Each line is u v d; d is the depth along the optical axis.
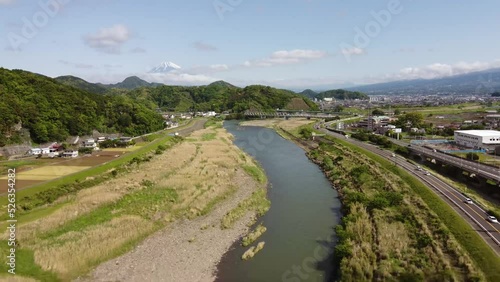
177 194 53.94
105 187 55.81
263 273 33.28
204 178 63.34
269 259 36.03
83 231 39.06
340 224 45.31
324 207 52.19
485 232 36.34
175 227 42.72
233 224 44.59
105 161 73.31
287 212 50.06
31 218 41.97
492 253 31.61
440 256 32.00
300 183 65.88
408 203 46.84
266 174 73.19
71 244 35.62
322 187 63.09
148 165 74.62
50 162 71.50
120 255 35.25
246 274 33.03
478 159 75.56
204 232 41.81
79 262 32.84
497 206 47.81
